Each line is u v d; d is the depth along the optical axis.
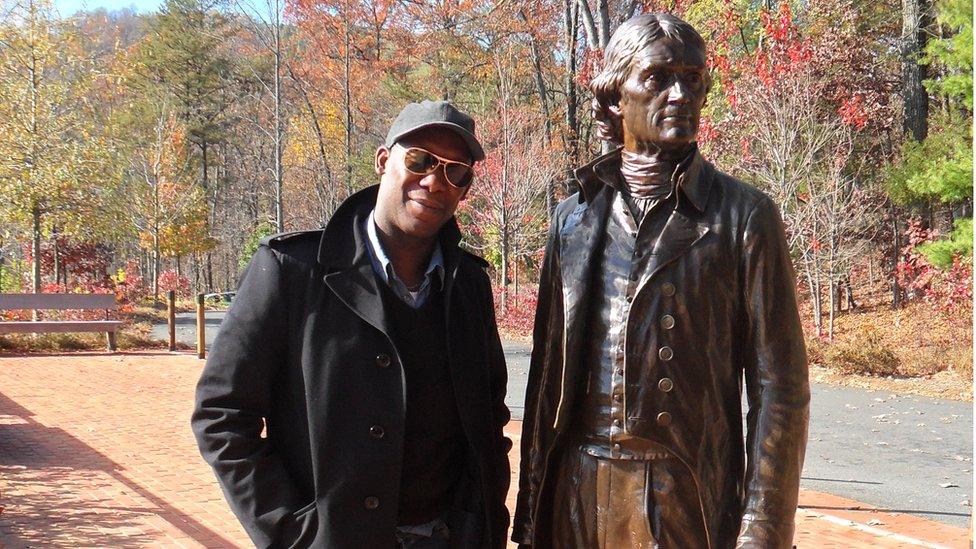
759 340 2.04
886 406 11.16
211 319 26.36
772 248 2.03
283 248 2.35
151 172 32.88
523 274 27.52
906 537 5.43
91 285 24.33
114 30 47.34
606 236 2.16
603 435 2.11
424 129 2.26
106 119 25.52
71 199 21.20
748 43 19.36
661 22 2.06
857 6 20.78
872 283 24.03
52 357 14.05
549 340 2.25
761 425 2.02
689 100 2.01
